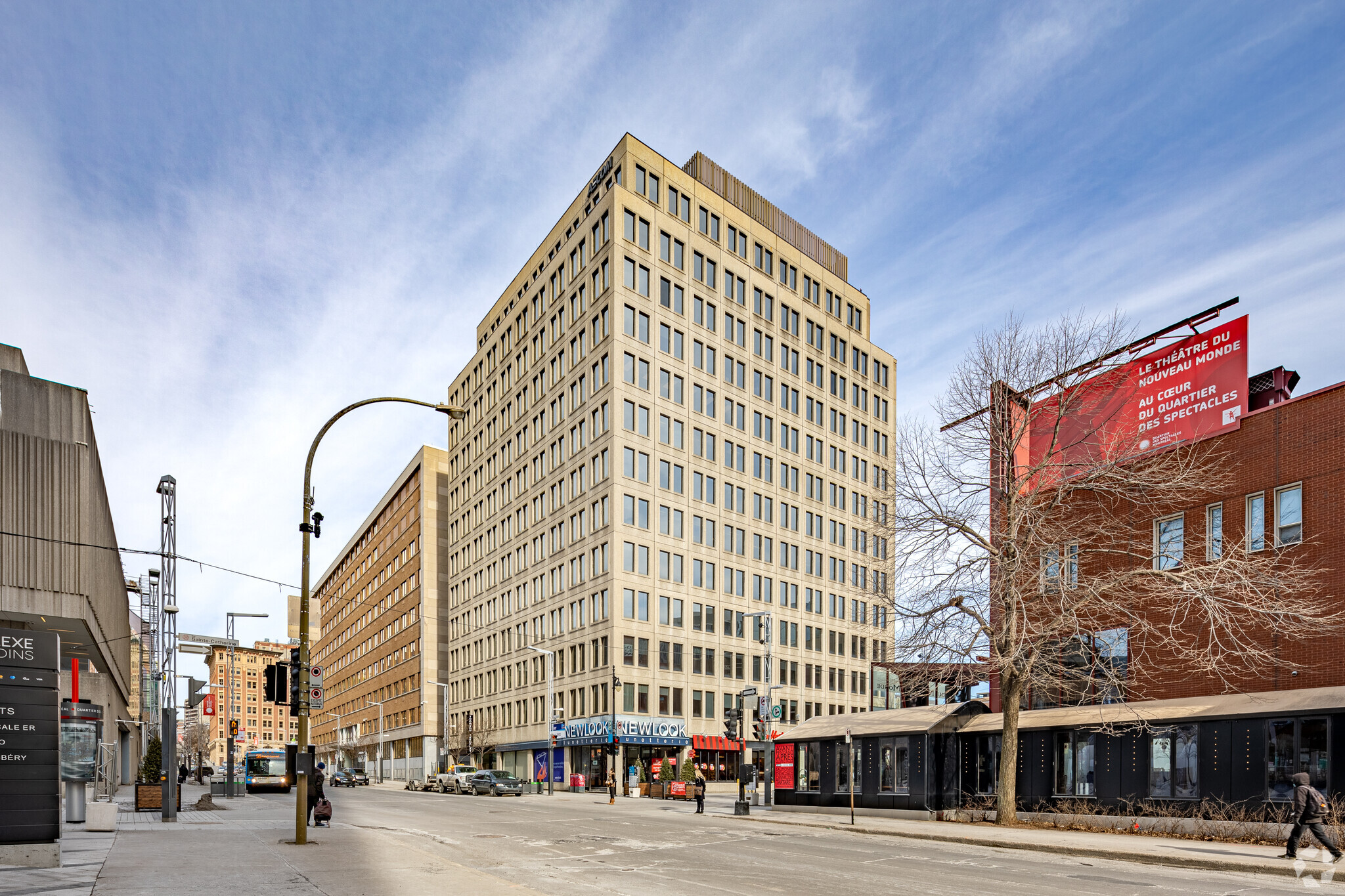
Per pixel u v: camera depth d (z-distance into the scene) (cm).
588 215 6744
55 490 3391
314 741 16050
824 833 2350
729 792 5306
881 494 2795
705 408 6794
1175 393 2641
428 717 9525
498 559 8038
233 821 2609
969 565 2502
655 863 1625
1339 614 2133
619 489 6056
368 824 2506
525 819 2812
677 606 6322
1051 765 2525
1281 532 2322
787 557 7325
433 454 10194
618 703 5788
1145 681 2583
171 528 6438
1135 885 1364
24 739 1438
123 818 2734
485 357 8694
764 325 7419
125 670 6994
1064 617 2359
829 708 7444
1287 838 1861
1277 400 2681
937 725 2730
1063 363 2578
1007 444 2591
